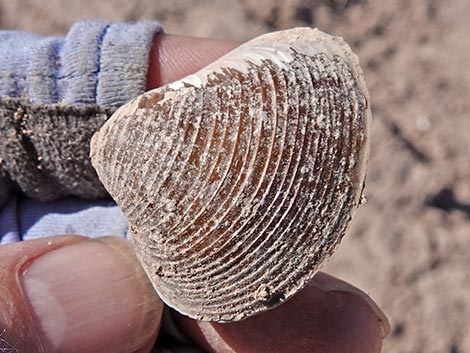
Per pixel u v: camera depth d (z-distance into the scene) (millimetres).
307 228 73
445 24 158
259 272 73
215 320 76
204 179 73
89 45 90
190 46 95
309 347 88
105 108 89
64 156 92
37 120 90
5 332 72
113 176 77
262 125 73
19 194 101
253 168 72
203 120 73
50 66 90
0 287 74
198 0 152
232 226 73
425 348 125
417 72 151
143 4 152
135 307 80
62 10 151
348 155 73
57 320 76
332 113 74
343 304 89
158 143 74
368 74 150
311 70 75
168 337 94
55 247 81
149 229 76
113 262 81
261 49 78
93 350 79
